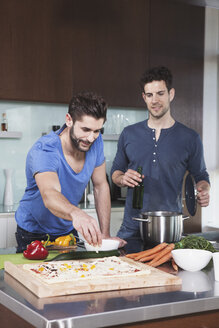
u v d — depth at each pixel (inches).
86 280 55.8
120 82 174.1
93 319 46.4
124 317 48.0
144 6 177.6
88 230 66.4
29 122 174.2
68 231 96.6
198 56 189.3
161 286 57.4
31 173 86.7
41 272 58.2
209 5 191.8
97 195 97.2
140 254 71.4
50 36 160.9
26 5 156.7
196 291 55.3
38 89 159.6
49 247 78.7
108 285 54.8
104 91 171.2
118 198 180.4
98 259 67.3
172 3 182.9
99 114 74.5
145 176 104.9
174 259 66.5
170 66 183.3
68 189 87.8
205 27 196.9
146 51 178.5
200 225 192.1
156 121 105.2
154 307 49.6
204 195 94.0
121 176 107.1
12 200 164.9
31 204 91.6
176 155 104.4
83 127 75.5
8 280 60.4
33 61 158.6
